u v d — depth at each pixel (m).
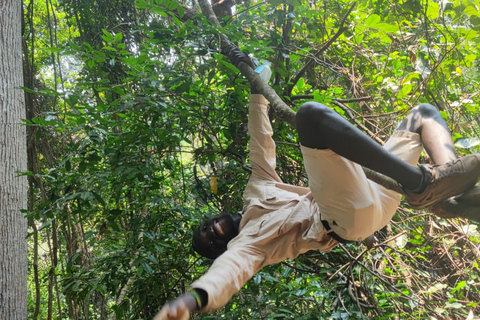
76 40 5.68
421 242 3.79
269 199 2.20
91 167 3.40
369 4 3.43
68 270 3.58
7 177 4.71
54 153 6.13
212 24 2.90
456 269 3.76
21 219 4.80
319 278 3.64
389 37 3.95
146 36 4.77
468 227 3.46
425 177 1.64
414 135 2.06
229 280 1.73
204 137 3.81
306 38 4.27
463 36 3.66
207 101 3.57
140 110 3.29
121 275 3.64
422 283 3.86
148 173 3.45
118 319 3.61
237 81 3.21
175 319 1.40
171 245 3.84
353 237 1.93
